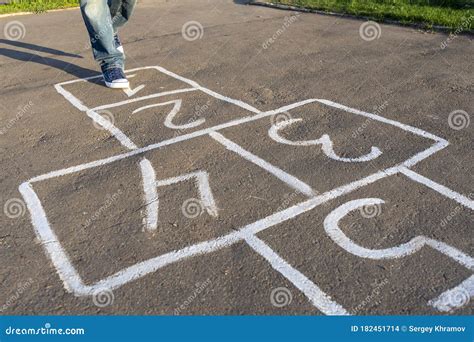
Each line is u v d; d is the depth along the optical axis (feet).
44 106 15.90
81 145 12.85
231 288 7.77
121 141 13.02
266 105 15.37
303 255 8.44
